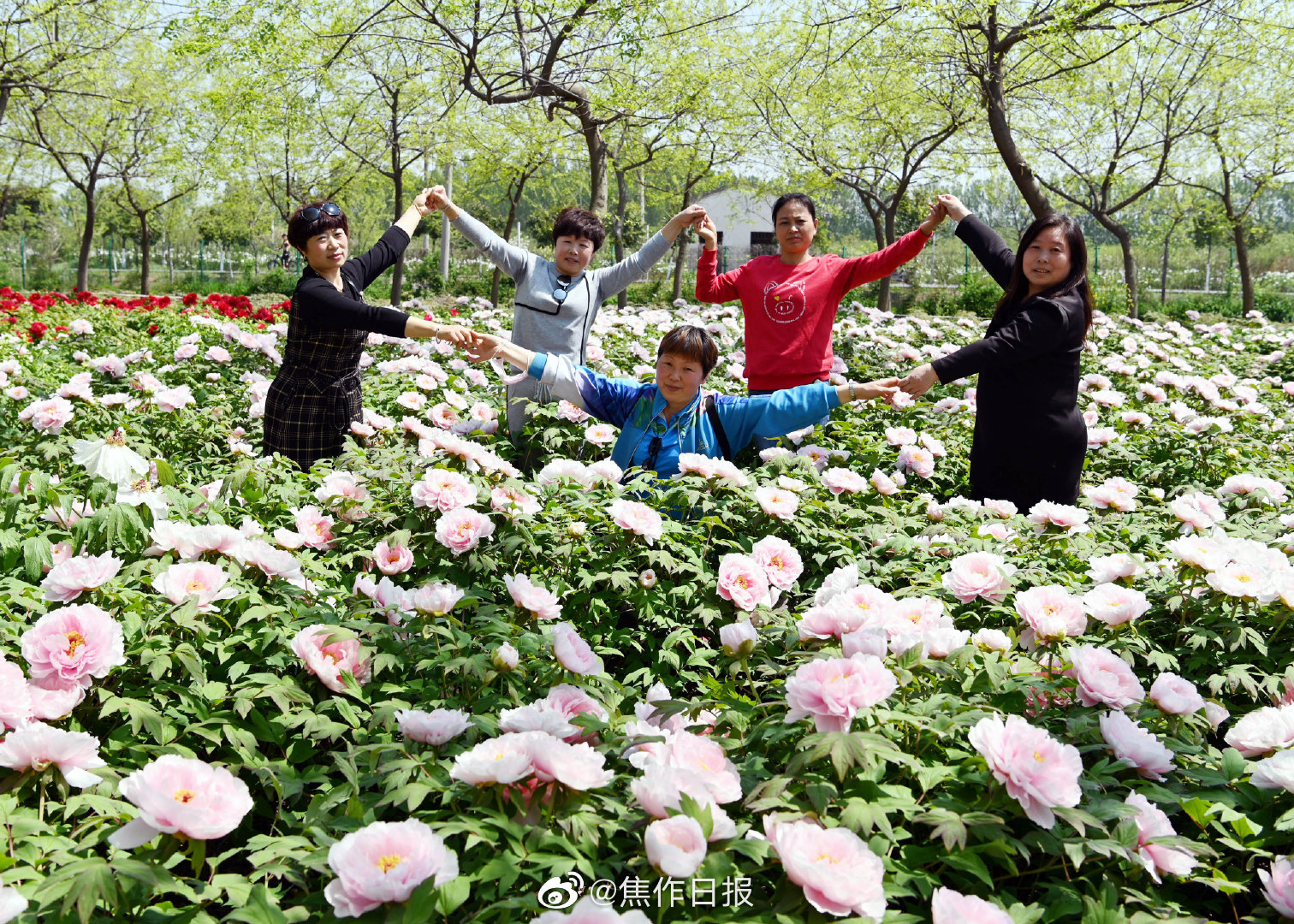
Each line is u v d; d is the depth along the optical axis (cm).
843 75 1842
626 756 191
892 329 1013
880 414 571
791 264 540
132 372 721
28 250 5184
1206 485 516
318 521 307
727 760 181
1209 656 265
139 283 3806
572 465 328
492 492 303
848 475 370
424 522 306
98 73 2241
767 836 161
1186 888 193
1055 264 401
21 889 155
